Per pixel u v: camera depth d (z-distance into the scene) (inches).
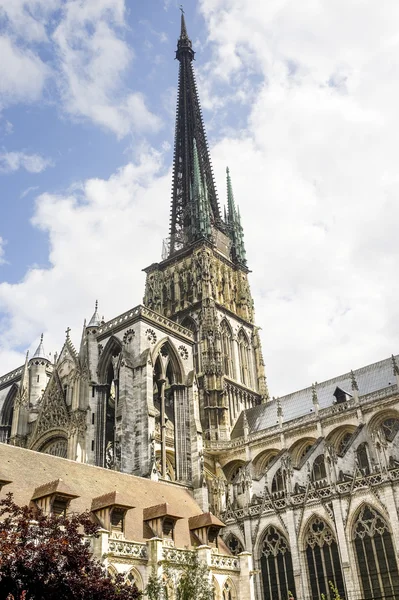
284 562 2741.1
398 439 2728.8
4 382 3964.1
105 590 1233.4
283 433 3570.4
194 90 6063.0
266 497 2910.9
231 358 4517.7
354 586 2450.8
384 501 2486.5
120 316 3511.3
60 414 3275.1
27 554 1186.6
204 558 2027.6
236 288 5012.3
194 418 3336.6
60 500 1797.5
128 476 2480.3
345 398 3489.2
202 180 5388.8
